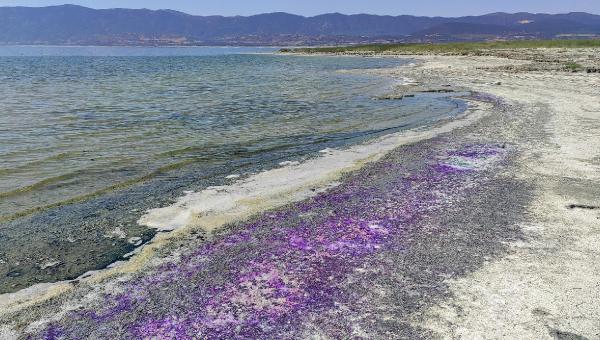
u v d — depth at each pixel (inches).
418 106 1151.6
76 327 265.6
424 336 251.9
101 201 485.1
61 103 1213.1
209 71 2669.8
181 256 352.8
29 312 282.4
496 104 1120.2
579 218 414.0
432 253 350.3
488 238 375.2
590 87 1338.6
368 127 893.2
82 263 350.3
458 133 790.5
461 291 295.6
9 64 3769.7
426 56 4074.8
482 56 3240.7
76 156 663.1
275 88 1609.3
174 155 677.9
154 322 268.8
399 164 602.5
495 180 527.2
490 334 252.2
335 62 3732.8
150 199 487.2
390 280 311.7
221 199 482.3
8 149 692.1
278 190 507.8
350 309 278.7
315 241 375.2
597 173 546.3
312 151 701.3
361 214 432.5
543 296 287.6
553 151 650.2
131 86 1712.6
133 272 329.4
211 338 253.6
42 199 492.4
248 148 724.7
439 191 493.7
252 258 346.9
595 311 271.9
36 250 372.5
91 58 5388.8
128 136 800.3
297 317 271.7
